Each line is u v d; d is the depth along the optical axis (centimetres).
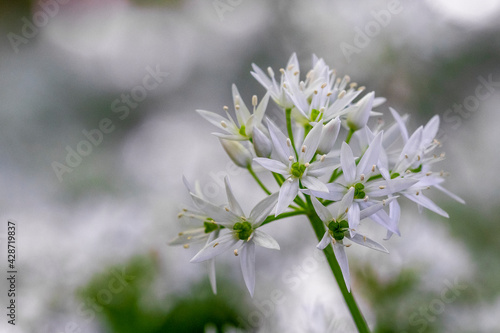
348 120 26
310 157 25
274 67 43
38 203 39
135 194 38
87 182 40
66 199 39
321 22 40
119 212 33
